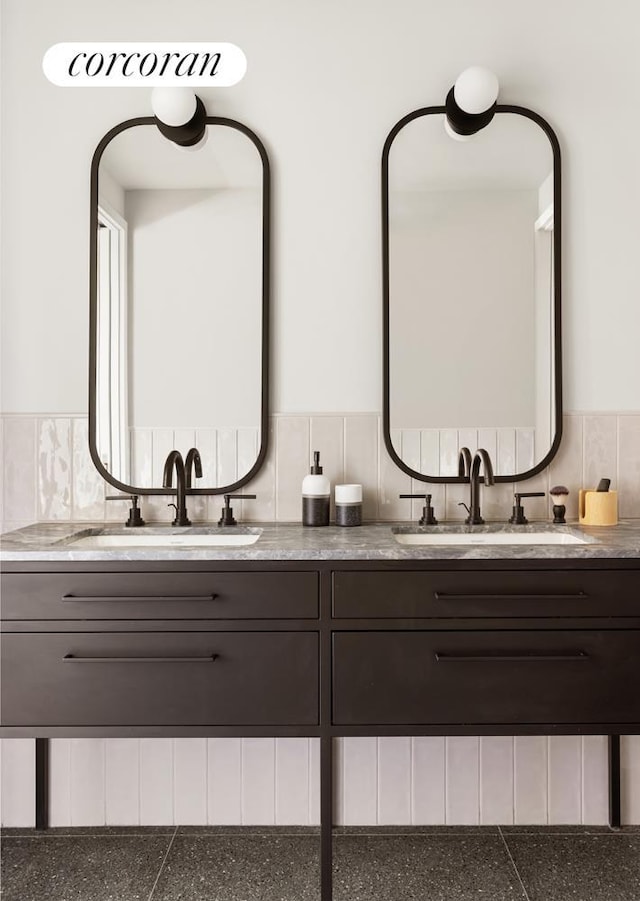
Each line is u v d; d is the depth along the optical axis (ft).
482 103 5.97
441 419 6.35
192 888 5.53
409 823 6.42
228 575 4.88
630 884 5.54
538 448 6.35
